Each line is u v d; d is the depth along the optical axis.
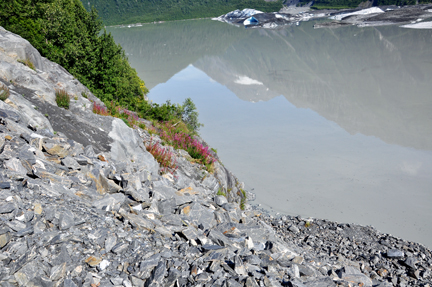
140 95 48.62
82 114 17.33
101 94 33.41
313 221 24.59
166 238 7.87
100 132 15.59
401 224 39.44
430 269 15.60
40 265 5.51
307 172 57.03
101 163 11.69
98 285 5.51
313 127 93.31
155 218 9.12
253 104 125.62
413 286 13.61
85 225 7.11
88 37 37.81
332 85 187.25
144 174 12.19
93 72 33.66
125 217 8.09
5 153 8.59
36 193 7.65
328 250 18.55
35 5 35.44
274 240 10.28
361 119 105.75
